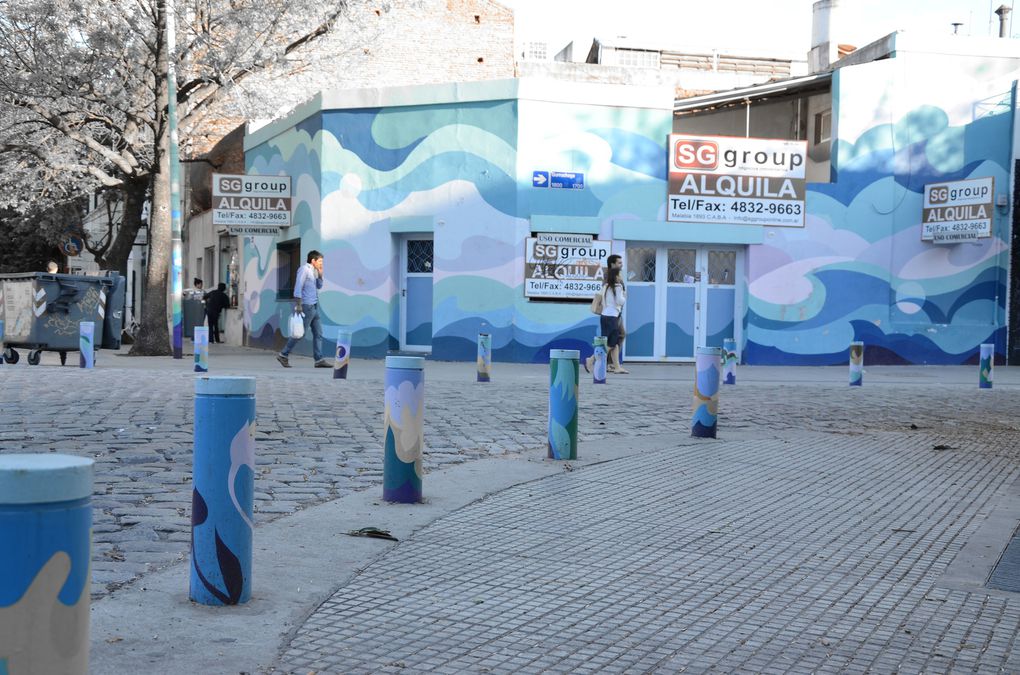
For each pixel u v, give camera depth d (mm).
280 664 3768
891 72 23203
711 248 22953
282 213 24766
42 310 18688
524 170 21875
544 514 6629
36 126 26266
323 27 23031
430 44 34281
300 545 5570
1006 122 23609
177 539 5621
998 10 29656
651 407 12914
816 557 5727
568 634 4273
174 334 21797
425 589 4855
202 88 24562
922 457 9445
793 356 22969
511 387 15258
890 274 23312
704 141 22453
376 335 23062
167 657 3768
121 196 35719
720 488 7719
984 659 4117
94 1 21750
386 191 22922
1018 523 6738
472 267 22234
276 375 16781
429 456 8797
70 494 2227
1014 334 23641
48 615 2191
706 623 4492
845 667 3988
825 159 25641
